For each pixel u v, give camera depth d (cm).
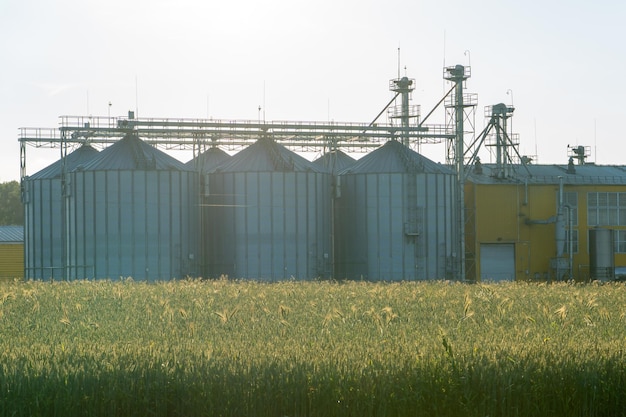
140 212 7538
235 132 8000
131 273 7494
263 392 1875
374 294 3875
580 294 3956
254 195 7881
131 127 7700
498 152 9512
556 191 9381
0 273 9744
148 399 1877
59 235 8544
